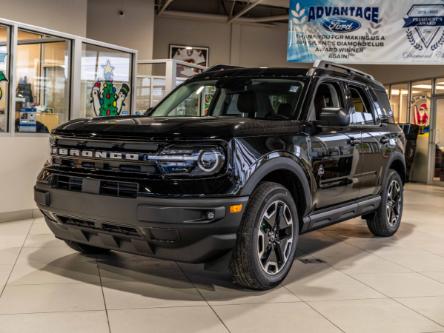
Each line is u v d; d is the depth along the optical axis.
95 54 7.19
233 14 17.42
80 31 10.21
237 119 3.83
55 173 3.82
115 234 3.59
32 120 6.36
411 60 8.65
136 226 3.41
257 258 3.62
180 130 3.43
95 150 3.61
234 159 3.41
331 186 4.47
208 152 3.35
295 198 4.13
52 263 4.29
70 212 3.71
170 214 3.30
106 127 3.65
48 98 6.67
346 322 3.24
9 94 6.01
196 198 3.30
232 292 3.73
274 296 3.68
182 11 16.81
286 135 3.91
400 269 4.56
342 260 4.84
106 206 3.50
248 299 3.59
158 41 17.11
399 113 15.14
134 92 7.83
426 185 13.49
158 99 9.77
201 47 17.47
